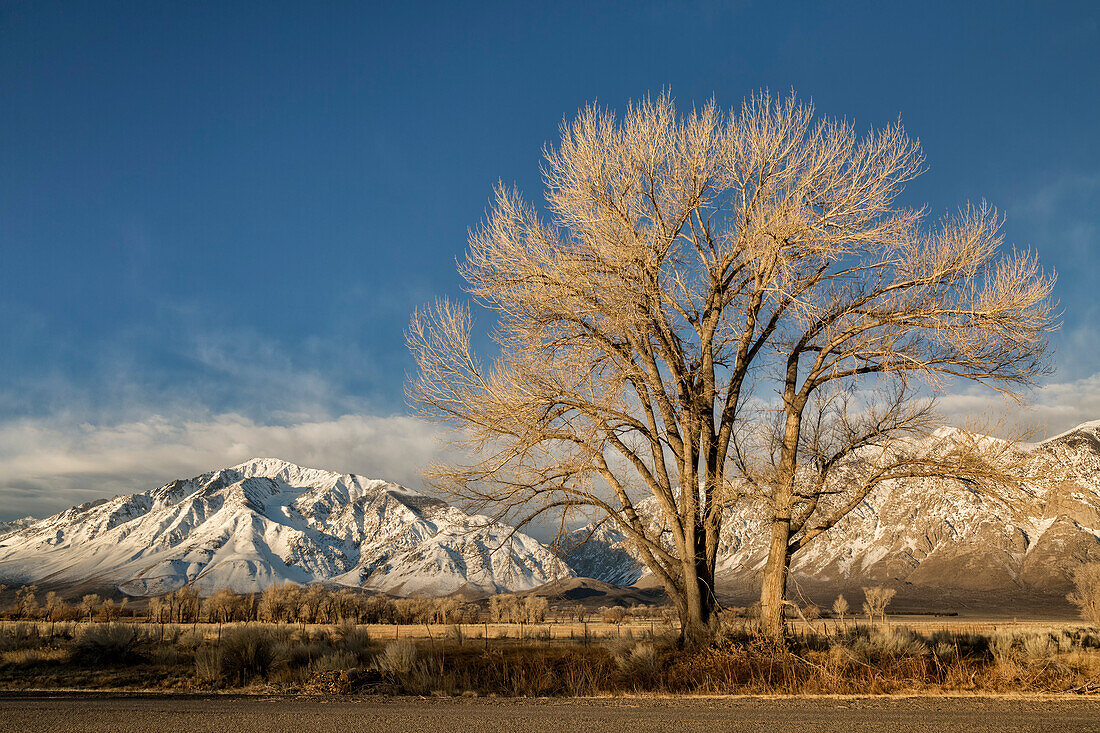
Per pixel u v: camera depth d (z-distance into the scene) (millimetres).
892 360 15812
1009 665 14781
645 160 16984
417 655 19531
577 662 17125
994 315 14859
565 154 17453
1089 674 14641
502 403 16328
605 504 17172
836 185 15711
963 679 13914
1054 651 18219
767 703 11641
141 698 13539
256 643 18188
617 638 21594
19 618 74250
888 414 16469
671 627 20312
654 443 17016
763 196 16391
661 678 14516
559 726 9188
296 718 10180
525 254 16781
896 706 11023
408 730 9000
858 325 15836
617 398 16344
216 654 17703
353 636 22062
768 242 15492
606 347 16234
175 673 17562
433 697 13594
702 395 16391
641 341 16547
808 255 15758
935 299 15719
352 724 9555
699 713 10352
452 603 63062
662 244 16656
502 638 28984
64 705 12117
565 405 16422
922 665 14930
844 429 16766
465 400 16922
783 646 15672
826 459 16750
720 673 14500
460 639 24609
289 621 63250
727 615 17359
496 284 16812
